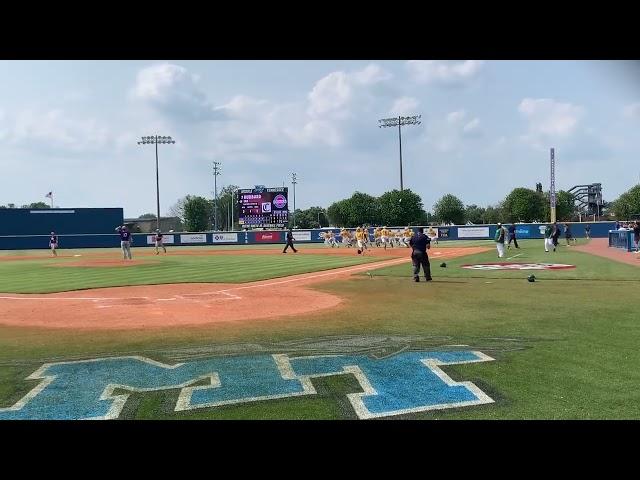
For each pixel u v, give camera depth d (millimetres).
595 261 23891
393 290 15141
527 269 20500
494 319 10219
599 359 7078
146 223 98500
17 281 19828
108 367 7203
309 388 6152
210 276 20859
